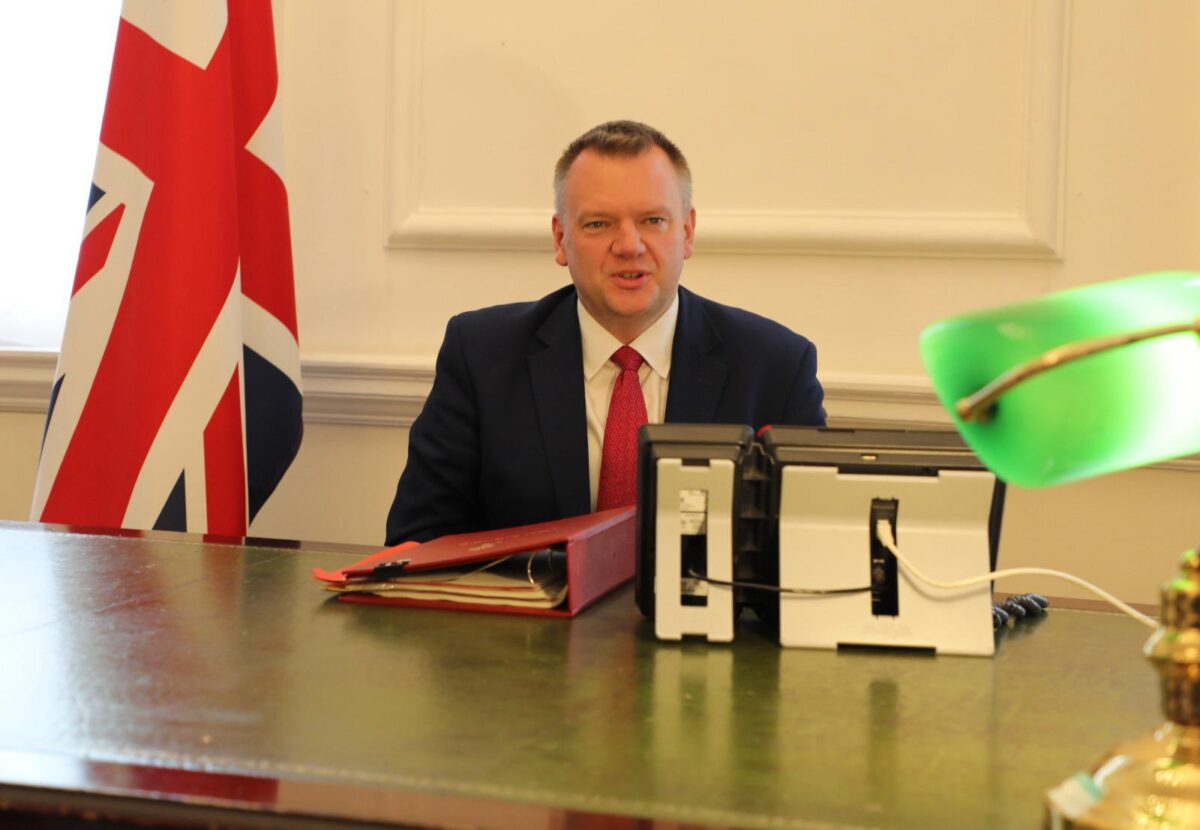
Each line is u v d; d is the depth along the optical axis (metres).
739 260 2.68
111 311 2.50
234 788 0.76
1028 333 0.68
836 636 1.18
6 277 3.11
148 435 2.48
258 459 2.68
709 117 2.69
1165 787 0.63
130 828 0.74
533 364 2.06
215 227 2.52
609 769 0.81
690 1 2.68
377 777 0.79
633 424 2.03
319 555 1.59
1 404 3.01
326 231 2.87
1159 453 0.70
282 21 2.86
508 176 2.78
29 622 1.19
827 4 2.62
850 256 2.63
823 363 2.65
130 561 1.52
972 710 0.98
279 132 2.69
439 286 2.82
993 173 2.57
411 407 2.80
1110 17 2.50
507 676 1.04
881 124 2.62
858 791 0.78
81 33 3.11
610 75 2.73
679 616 1.20
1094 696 1.02
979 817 0.74
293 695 0.97
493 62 2.78
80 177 3.10
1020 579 2.60
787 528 1.21
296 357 2.68
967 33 2.57
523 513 2.01
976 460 1.21
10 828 0.76
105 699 0.95
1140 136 2.50
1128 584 2.55
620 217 1.98
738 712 0.95
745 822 0.72
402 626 1.22
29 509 3.03
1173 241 2.50
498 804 0.74
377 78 2.83
